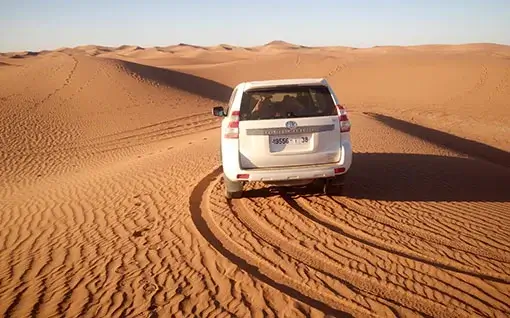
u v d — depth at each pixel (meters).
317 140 5.84
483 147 18.06
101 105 28.17
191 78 44.25
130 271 4.72
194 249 5.14
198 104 31.75
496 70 40.47
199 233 5.62
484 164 10.40
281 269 4.48
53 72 35.56
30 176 14.73
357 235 5.31
